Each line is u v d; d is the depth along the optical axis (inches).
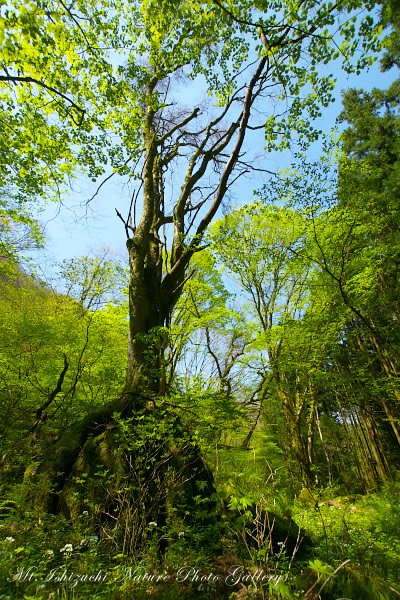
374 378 428.1
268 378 432.5
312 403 479.8
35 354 302.7
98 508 147.9
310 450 506.9
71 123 290.7
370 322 432.1
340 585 112.7
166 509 160.9
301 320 399.9
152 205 335.6
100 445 192.5
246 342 459.5
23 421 287.9
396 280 432.5
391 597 109.8
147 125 366.3
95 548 119.1
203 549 138.6
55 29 183.8
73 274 495.5
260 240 468.1
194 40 250.4
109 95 282.2
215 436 193.6
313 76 219.9
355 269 364.5
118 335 373.1
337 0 166.7
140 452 171.6
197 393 214.1
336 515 273.3
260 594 95.0
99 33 264.4
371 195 333.7
